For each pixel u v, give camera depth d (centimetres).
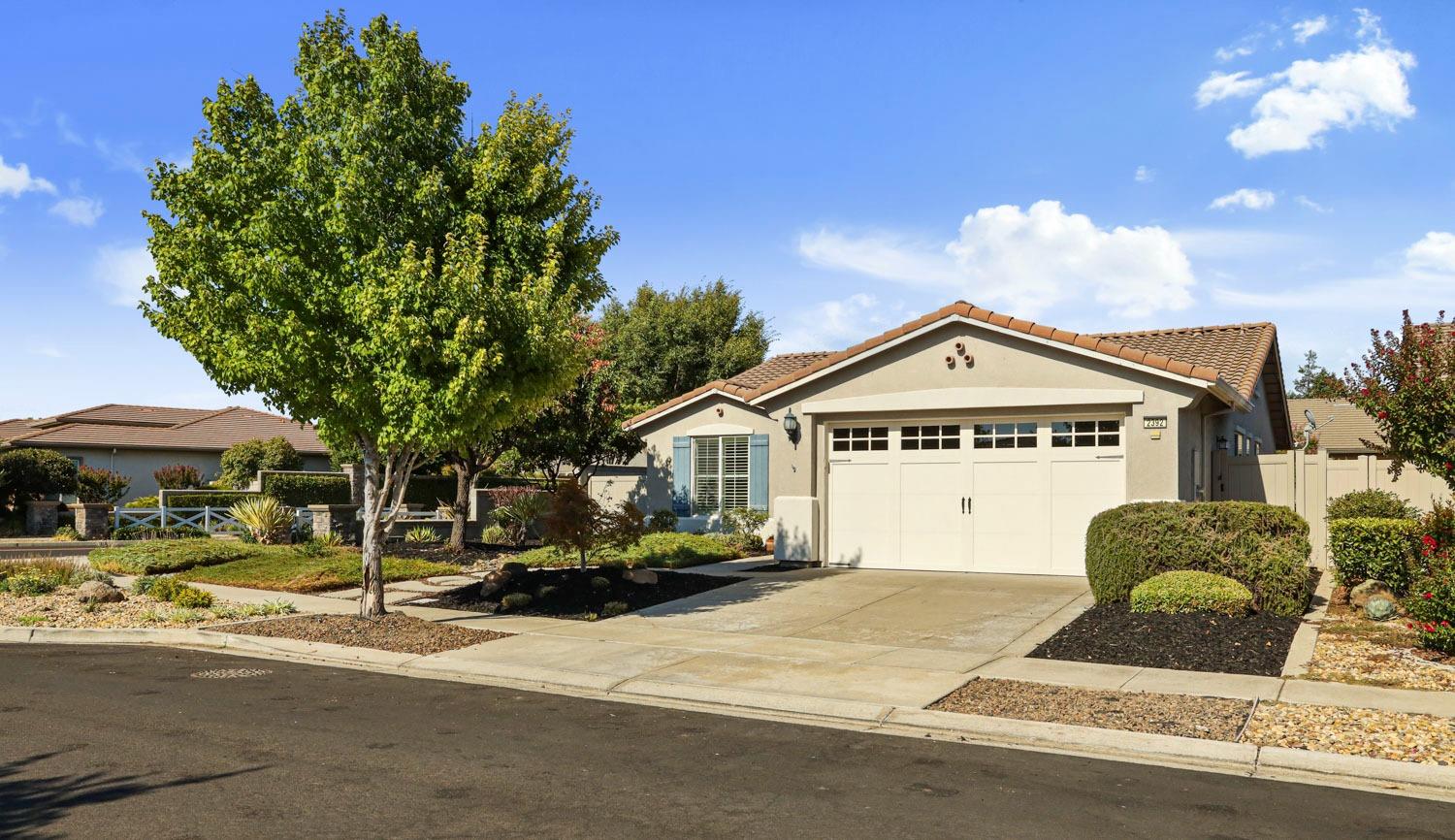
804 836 546
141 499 3453
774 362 2667
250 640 1179
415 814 576
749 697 880
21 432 3925
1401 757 680
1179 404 1467
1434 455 1198
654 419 2417
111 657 1121
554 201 1320
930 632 1169
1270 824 572
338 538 2145
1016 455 1617
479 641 1152
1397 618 1159
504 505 2441
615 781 647
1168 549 1218
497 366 1152
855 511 1744
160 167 1193
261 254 1175
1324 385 1329
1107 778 663
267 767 668
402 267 1136
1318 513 1619
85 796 604
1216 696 852
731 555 2023
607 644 1128
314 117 1233
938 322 1628
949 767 686
